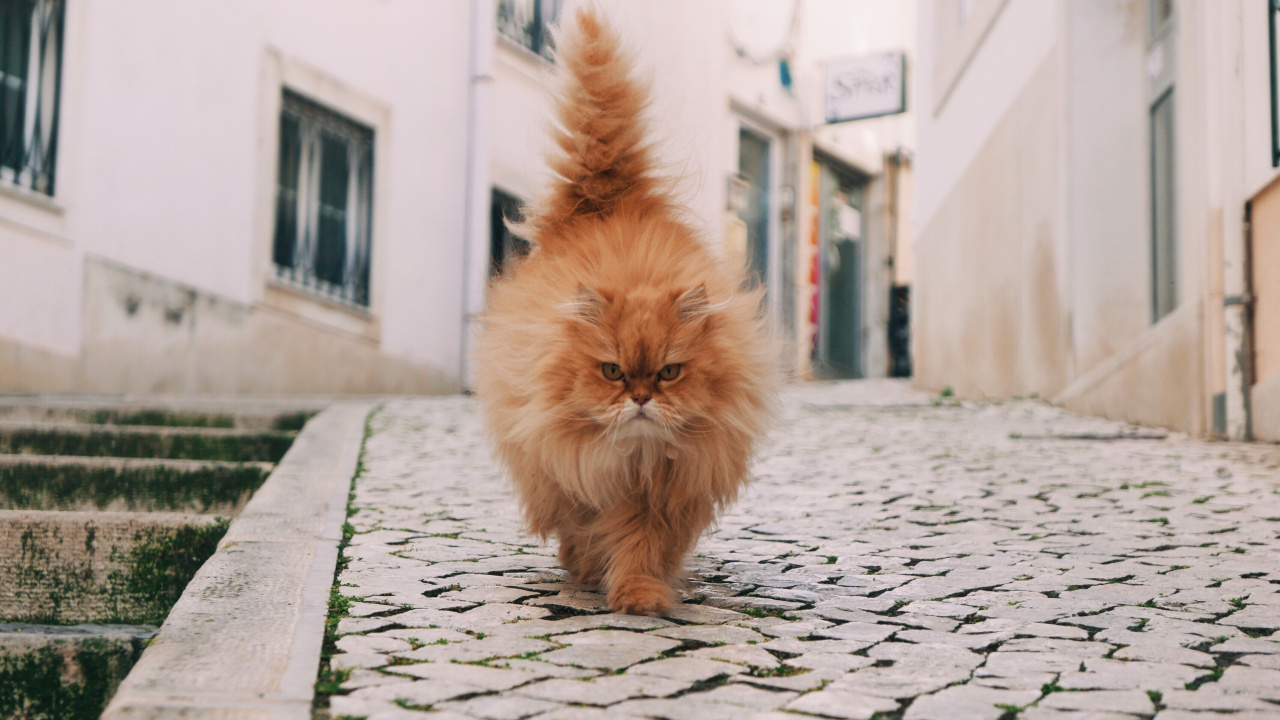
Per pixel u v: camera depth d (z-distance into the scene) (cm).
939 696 229
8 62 838
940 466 611
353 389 1155
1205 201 691
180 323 970
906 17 2134
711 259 354
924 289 1317
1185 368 718
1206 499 496
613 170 371
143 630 325
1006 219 1010
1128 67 827
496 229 1348
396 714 210
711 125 1499
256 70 1039
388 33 1185
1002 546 402
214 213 1003
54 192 869
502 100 1327
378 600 302
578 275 319
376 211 1179
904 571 361
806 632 283
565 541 351
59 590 369
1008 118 1002
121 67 915
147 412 679
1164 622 294
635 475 315
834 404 1009
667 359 297
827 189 1869
